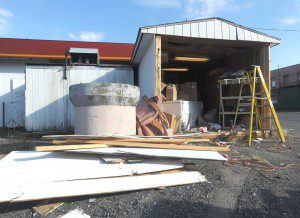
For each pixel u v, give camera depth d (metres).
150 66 8.07
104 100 5.14
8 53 12.41
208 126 8.71
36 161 3.71
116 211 2.85
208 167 4.34
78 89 5.21
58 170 3.43
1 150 5.84
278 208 2.82
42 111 9.33
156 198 3.15
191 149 4.21
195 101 9.64
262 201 3.01
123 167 3.65
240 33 8.07
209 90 11.70
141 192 3.35
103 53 13.92
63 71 9.55
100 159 3.87
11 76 12.19
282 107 28.47
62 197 3.11
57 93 9.45
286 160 4.90
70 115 9.48
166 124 6.41
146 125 6.41
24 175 3.27
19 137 7.64
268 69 8.23
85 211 2.87
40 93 9.34
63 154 4.03
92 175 3.37
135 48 9.02
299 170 4.23
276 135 7.77
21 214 2.80
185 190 3.39
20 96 12.07
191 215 2.72
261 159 4.79
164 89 8.71
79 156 3.97
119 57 13.22
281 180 3.72
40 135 8.55
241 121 9.06
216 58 11.22
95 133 5.16
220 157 3.94
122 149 3.98
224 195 3.20
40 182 3.14
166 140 4.47
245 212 2.76
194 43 8.60
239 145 6.52
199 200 3.07
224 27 7.96
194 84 10.05
